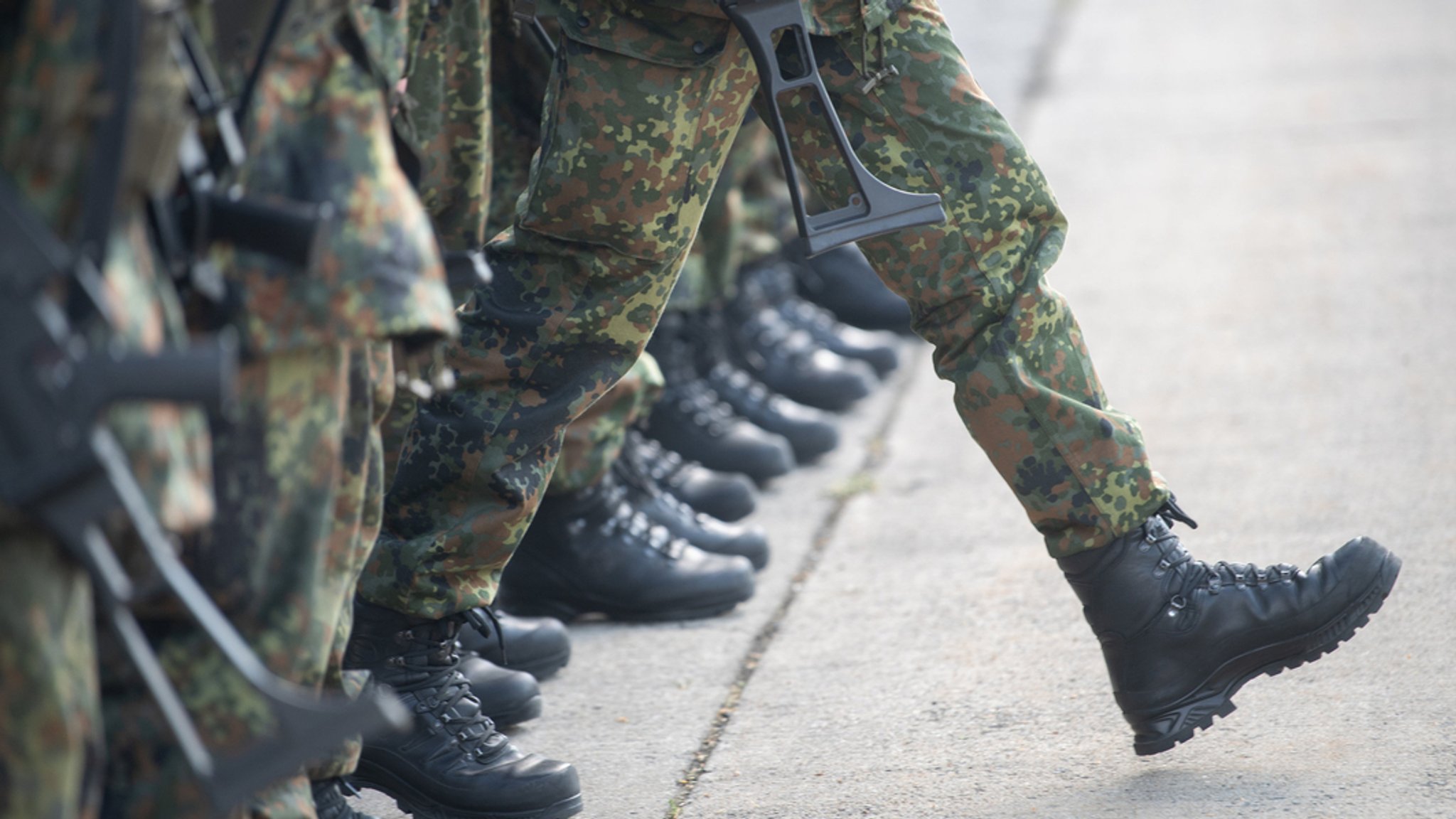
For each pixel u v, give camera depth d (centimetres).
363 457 536
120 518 427
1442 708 778
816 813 726
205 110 466
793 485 1279
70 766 406
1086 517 714
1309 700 803
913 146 712
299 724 413
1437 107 2388
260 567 479
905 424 1420
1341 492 1108
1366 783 706
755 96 748
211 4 489
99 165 394
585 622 1025
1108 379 1438
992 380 710
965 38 3366
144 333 413
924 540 1120
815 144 730
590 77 714
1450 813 672
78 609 410
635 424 1167
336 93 487
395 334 507
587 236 738
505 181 950
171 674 472
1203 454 1220
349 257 472
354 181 480
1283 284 1672
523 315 754
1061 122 2588
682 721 851
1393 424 1241
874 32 703
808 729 827
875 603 1007
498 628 783
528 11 753
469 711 755
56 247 380
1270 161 2203
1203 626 727
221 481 472
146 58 414
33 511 381
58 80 401
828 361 1455
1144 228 1958
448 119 670
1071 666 876
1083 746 776
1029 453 715
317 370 487
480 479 749
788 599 1033
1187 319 1594
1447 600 912
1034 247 719
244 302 470
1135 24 3369
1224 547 1033
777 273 1525
